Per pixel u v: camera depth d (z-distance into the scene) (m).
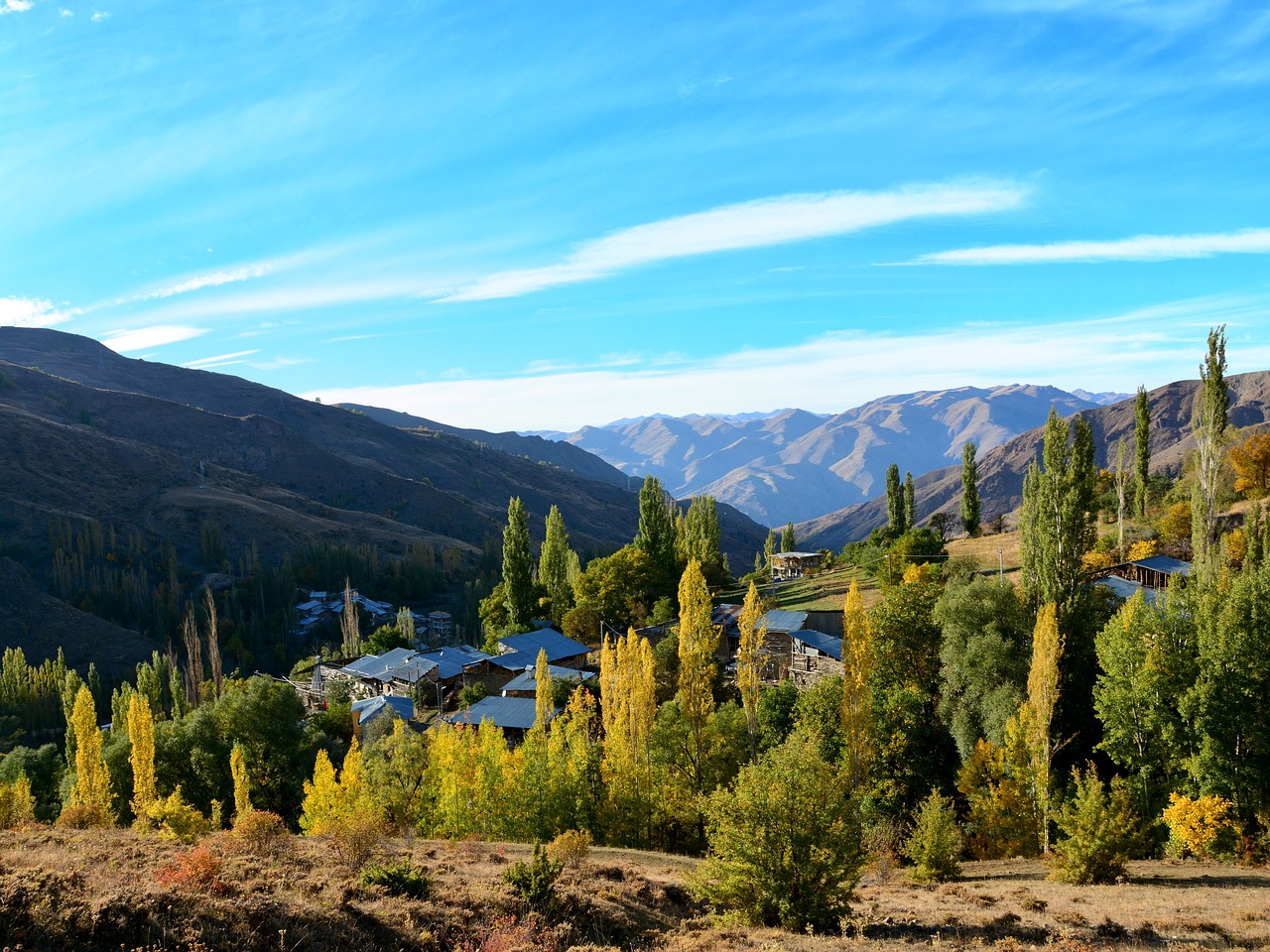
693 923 25.38
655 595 119.00
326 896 21.34
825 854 24.48
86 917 16.80
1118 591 71.44
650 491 123.75
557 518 132.00
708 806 27.31
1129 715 43.56
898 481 134.75
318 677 105.12
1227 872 33.00
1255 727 38.50
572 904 24.66
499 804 44.31
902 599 67.38
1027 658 52.62
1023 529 70.81
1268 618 39.28
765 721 61.84
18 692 122.19
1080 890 30.58
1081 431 53.28
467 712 77.00
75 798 49.16
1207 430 60.41
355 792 44.16
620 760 50.28
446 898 23.44
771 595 128.50
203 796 60.34
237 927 18.27
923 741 57.38
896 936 23.56
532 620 117.00
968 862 41.78
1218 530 72.94
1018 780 43.12
